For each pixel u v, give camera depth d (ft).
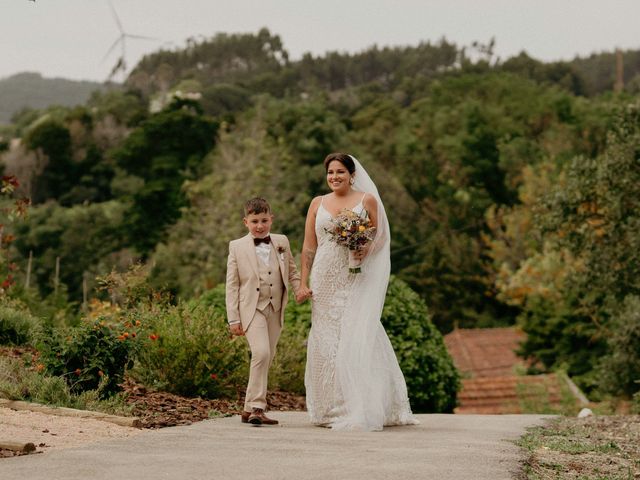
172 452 17.10
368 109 244.01
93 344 24.90
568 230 67.92
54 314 49.57
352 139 213.66
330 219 24.85
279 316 24.08
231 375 30.66
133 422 21.26
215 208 128.26
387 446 18.84
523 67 325.21
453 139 200.75
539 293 109.19
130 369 28.35
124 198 170.81
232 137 155.53
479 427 25.22
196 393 29.63
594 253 65.98
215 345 30.14
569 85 315.37
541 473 17.04
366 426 23.21
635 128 65.10
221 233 122.31
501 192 196.13
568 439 24.12
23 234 165.68
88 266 151.64
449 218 184.85
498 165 193.57
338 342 24.12
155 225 160.86
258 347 23.29
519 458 17.69
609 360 66.95
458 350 115.14
